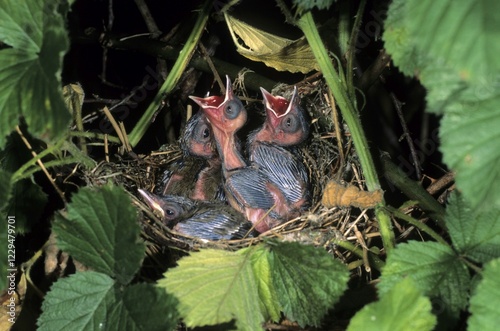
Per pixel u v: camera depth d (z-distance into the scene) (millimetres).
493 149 1200
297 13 1301
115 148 1384
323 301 1265
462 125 1217
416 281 1249
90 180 1332
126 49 1409
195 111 1433
